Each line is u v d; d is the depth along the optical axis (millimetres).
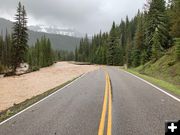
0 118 10531
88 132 7641
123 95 14305
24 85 29953
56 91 17969
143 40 57750
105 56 102625
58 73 47000
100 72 39531
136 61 59594
